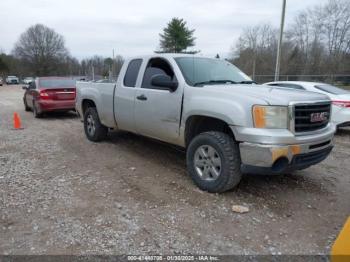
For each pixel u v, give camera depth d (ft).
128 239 10.48
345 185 15.53
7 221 11.56
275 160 11.95
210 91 13.83
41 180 15.61
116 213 12.20
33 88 39.52
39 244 10.17
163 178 15.93
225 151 13.10
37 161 18.84
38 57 295.69
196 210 12.50
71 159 19.27
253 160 12.26
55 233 10.80
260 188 14.78
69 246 10.07
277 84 31.58
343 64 133.59
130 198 13.55
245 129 12.26
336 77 86.38
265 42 166.20
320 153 13.66
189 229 11.14
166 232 10.92
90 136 23.77
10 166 17.81
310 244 10.39
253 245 10.27
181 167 17.70
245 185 15.06
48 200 13.29
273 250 10.03
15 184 15.02
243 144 12.40
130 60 19.21
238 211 12.36
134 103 17.95
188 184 15.10
